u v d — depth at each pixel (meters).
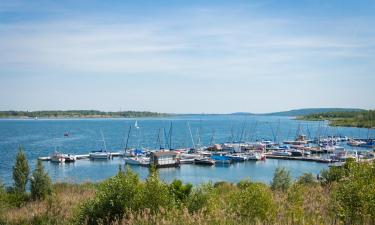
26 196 28.42
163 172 79.94
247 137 182.75
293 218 10.38
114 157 106.00
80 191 28.91
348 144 137.38
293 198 12.70
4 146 131.75
